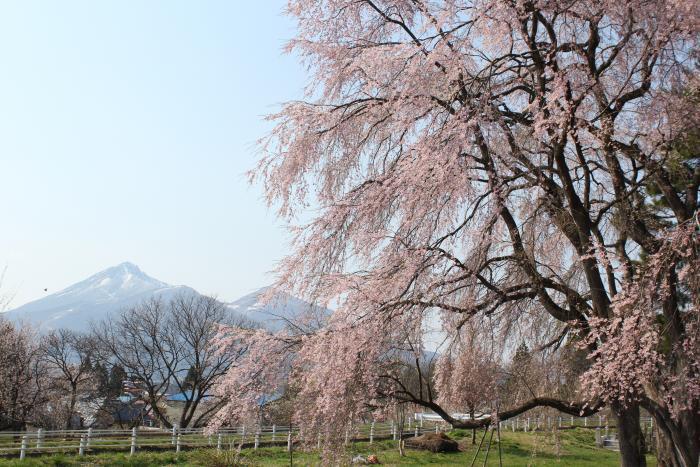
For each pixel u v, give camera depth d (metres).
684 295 8.45
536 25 8.86
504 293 9.04
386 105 8.98
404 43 8.98
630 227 8.98
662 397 8.09
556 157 8.90
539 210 9.80
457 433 30.14
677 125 8.94
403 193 8.21
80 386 42.78
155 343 40.16
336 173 10.16
